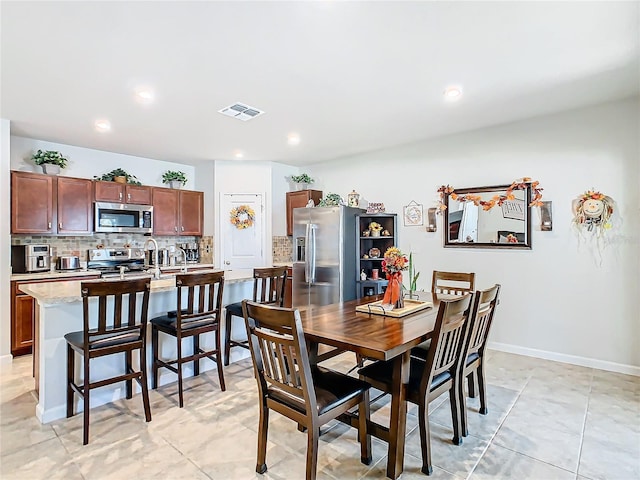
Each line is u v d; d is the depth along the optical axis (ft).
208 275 9.68
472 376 9.23
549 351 12.33
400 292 8.83
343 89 9.96
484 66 8.70
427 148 15.23
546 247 12.31
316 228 16.52
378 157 16.90
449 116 12.21
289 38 7.42
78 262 15.52
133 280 8.07
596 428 7.90
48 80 9.26
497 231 13.30
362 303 9.85
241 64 8.50
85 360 7.54
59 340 8.57
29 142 14.66
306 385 5.62
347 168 18.19
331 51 7.95
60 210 14.73
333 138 14.78
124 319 9.86
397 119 12.48
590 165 11.48
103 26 6.95
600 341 11.42
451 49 7.91
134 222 16.97
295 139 14.89
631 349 10.94
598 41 7.61
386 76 9.18
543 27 7.09
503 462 6.76
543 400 9.26
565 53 8.10
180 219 18.78
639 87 10.00
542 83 9.68
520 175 12.83
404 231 15.97
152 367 10.10
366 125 13.10
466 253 14.12
